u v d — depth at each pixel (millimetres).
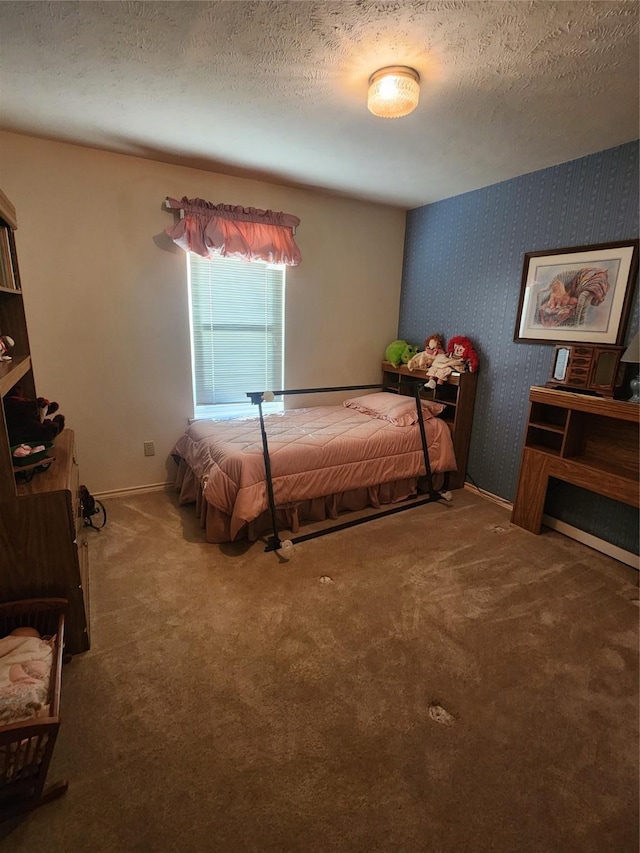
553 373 2672
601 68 1615
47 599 1562
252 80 1763
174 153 2623
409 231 3869
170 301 3039
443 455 3250
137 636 1782
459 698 1523
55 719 1072
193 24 1415
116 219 2750
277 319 3533
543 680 1608
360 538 2641
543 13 1333
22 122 2232
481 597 2086
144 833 1104
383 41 1493
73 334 2789
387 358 4004
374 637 1807
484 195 3125
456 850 1085
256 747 1333
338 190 3303
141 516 2859
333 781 1239
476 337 3322
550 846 1098
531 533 2744
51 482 1622
